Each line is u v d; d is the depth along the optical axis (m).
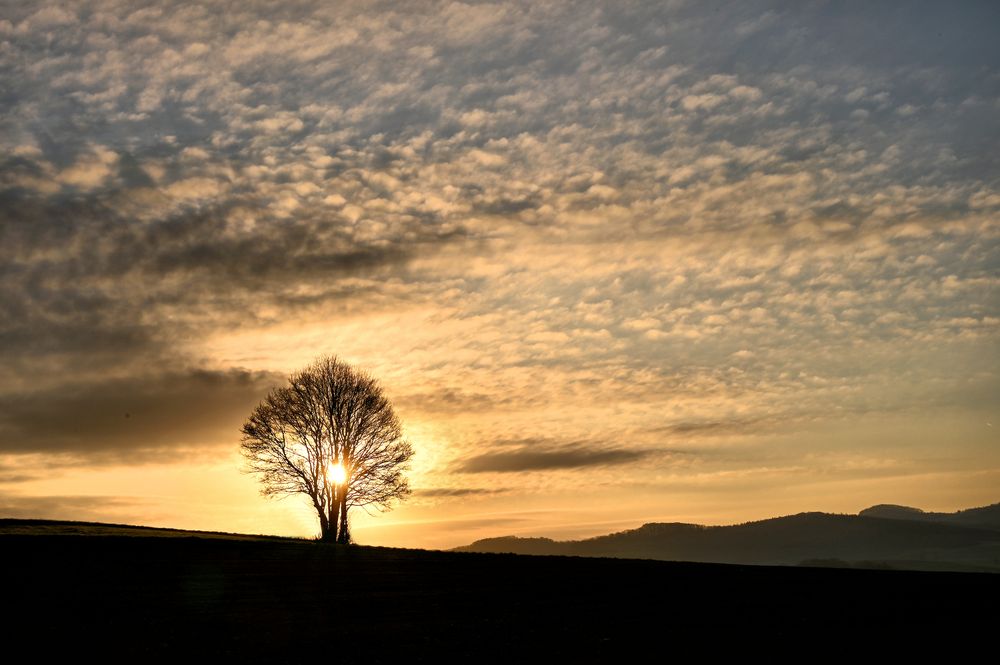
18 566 44.09
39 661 26.45
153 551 51.44
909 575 48.56
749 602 37.91
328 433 67.75
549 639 29.83
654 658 26.95
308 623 32.59
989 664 25.73
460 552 59.25
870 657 26.73
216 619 33.03
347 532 66.94
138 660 26.69
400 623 32.81
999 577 47.72
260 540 61.16
